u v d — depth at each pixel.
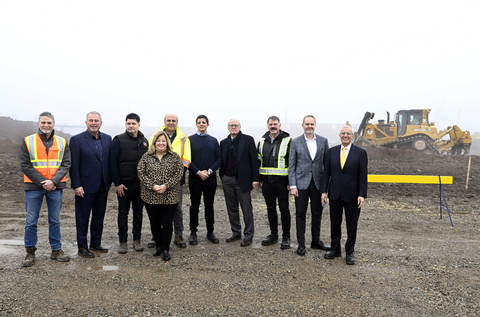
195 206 4.66
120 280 3.29
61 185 3.85
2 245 4.41
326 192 4.18
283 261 3.92
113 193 8.81
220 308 2.73
